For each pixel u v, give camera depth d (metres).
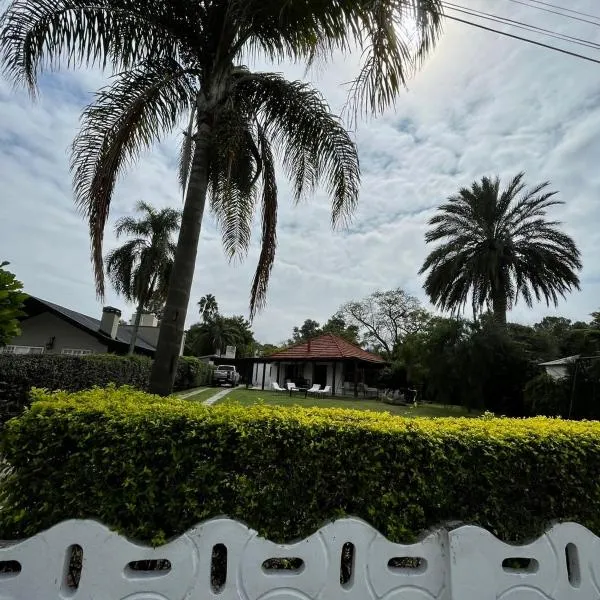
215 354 47.94
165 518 2.09
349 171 4.91
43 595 1.82
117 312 19.41
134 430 2.13
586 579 2.32
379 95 3.13
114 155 3.82
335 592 2.02
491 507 2.43
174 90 4.72
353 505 2.28
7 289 4.23
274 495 2.19
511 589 2.18
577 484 2.60
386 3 2.88
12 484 2.02
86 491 2.05
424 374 19.80
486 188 18.55
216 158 4.98
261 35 4.45
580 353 15.02
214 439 2.20
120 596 1.85
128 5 4.26
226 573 1.96
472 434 2.58
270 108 5.04
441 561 2.17
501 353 17.44
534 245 17.91
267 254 5.36
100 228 3.69
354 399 22.23
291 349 28.55
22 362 7.59
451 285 19.73
